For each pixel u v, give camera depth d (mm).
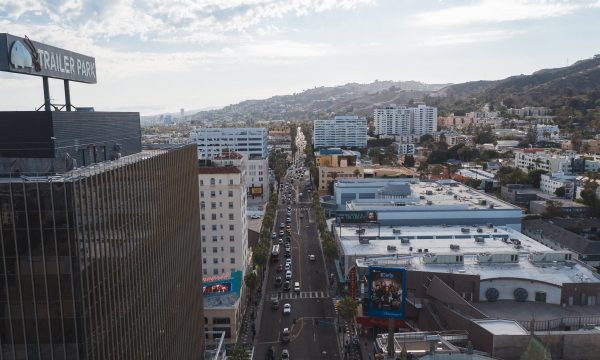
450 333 86750
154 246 70750
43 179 46281
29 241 46000
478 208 177625
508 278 101750
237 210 132875
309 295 138375
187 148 92375
